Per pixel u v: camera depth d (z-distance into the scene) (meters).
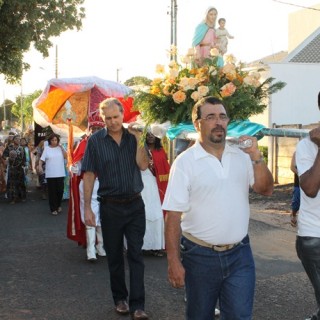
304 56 29.47
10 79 19.69
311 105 25.61
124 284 5.37
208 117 3.48
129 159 5.11
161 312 5.39
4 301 5.78
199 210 3.52
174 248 3.48
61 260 7.60
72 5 18.80
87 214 5.17
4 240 9.03
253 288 3.59
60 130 11.84
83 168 5.16
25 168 14.27
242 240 3.62
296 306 5.52
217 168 3.50
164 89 4.76
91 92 10.89
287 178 15.59
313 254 3.94
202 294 3.58
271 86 4.82
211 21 6.27
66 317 5.29
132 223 5.15
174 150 5.05
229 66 4.64
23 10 17.98
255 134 4.19
